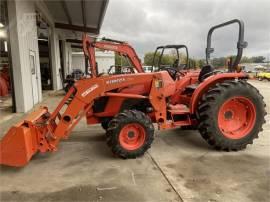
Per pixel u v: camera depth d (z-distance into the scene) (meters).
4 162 2.96
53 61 13.01
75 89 3.44
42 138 3.25
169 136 4.44
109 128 3.35
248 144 3.92
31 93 7.60
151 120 3.75
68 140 4.27
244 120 3.88
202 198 2.43
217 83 3.88
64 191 2.60
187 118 3.93
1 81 9.80
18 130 2.94
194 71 4.68
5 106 7.80
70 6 10.46
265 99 9.40
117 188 2.64
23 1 7.11
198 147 3.88
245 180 2.79
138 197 2.46
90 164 3.26
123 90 3.75
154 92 3.67
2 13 7.38
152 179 2.82
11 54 6.60
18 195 2.53
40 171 3.07
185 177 2.87
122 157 3.39
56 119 3.60
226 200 2.40
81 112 3.48
